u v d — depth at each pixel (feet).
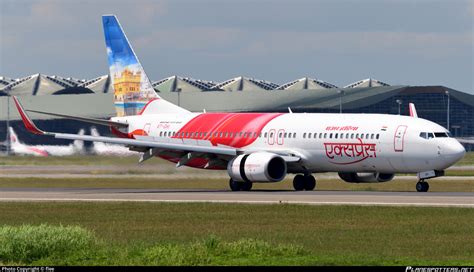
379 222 280.72
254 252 212.84
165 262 203.31
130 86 504.02
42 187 485.97
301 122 434.30
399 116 413.80
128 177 550.77
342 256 212.02
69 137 438.81
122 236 260.83
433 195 375.25
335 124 422.82
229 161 441.68
